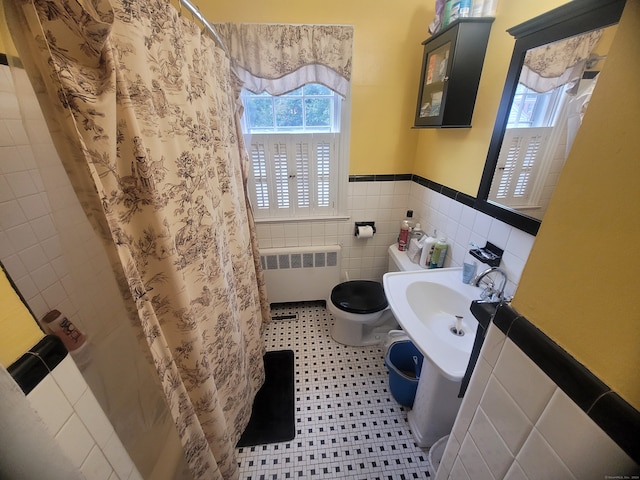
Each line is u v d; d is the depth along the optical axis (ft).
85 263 2.53
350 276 7.36
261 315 6.25
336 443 4.42
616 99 1.07
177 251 2.51
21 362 1.44
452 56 3.78
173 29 2.44
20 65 1.51
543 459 1.46
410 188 6.44
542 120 2.88
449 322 4.11
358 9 4.84
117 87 1.84
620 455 1.11
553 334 1.42
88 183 1.78
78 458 1.76
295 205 6.57
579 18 2.37
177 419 2.62
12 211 3.18
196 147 2.82
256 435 4.50
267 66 4.89
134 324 2.31
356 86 5.41
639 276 1.03
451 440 2.40
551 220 1.40
